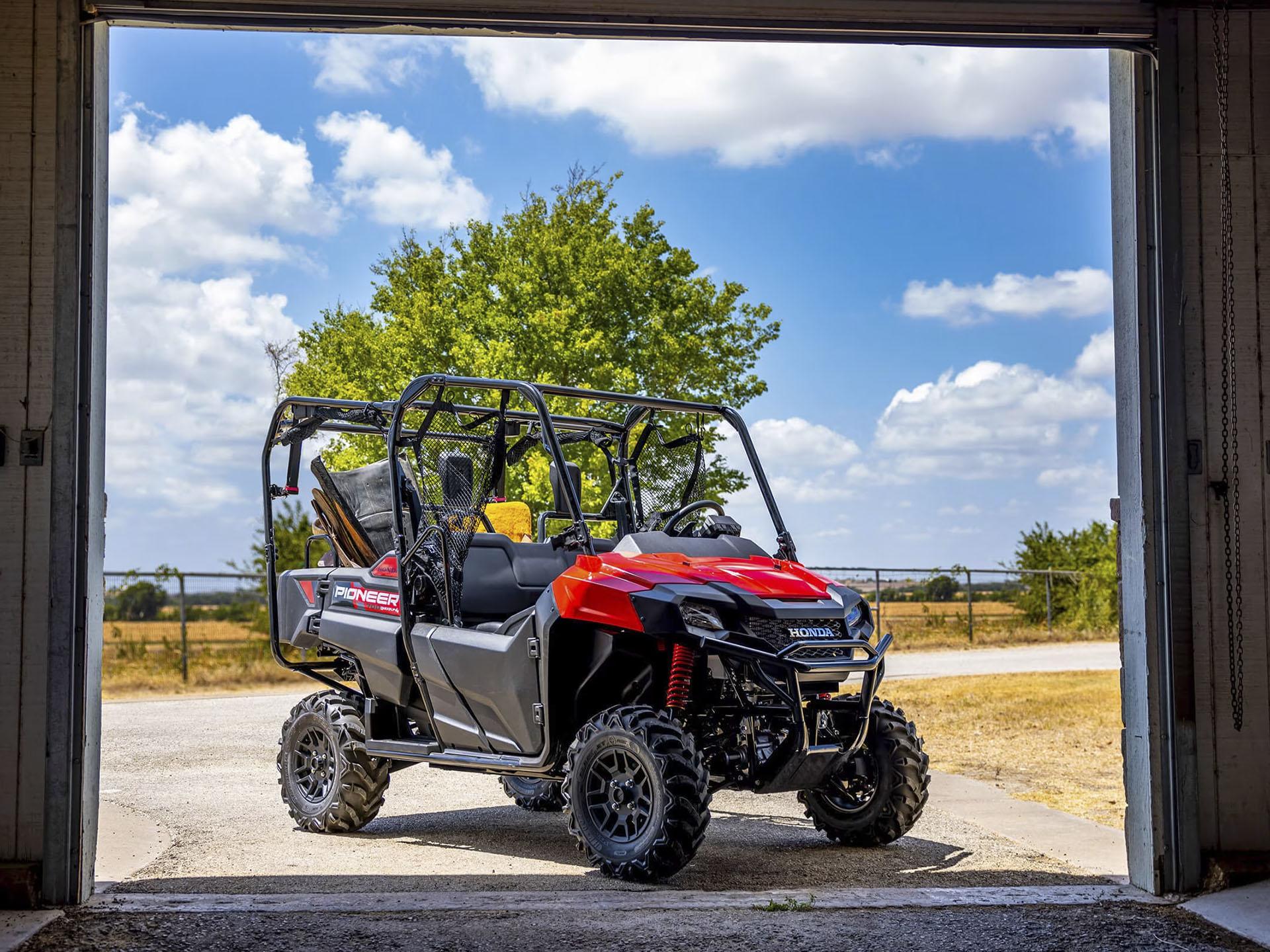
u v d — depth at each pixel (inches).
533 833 267.4
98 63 201.3
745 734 217.8
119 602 789.9
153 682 709.3
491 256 746.2
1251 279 210.7
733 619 215.9
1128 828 208.4
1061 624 1089.4
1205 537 207.0
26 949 167.9
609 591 217.2
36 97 196.9
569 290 708.7
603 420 279.7
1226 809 204.5
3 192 195.9
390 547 279.9
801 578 233.8
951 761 370.0
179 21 200.7
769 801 311.9
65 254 195.0
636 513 277.9
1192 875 200.7
